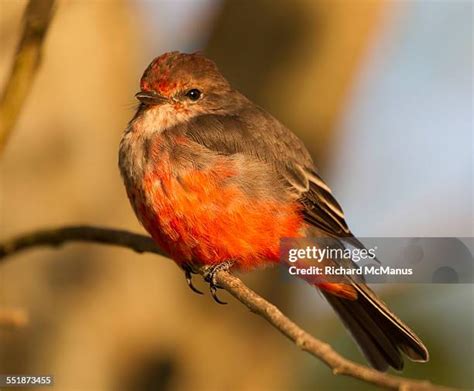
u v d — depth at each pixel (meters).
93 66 12.27
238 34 13.75
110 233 10.15
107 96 12.33
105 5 12.49
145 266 12.62
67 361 12.05
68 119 12.03
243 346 13.18
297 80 13.54
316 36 13.60
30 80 7.55
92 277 12.29
